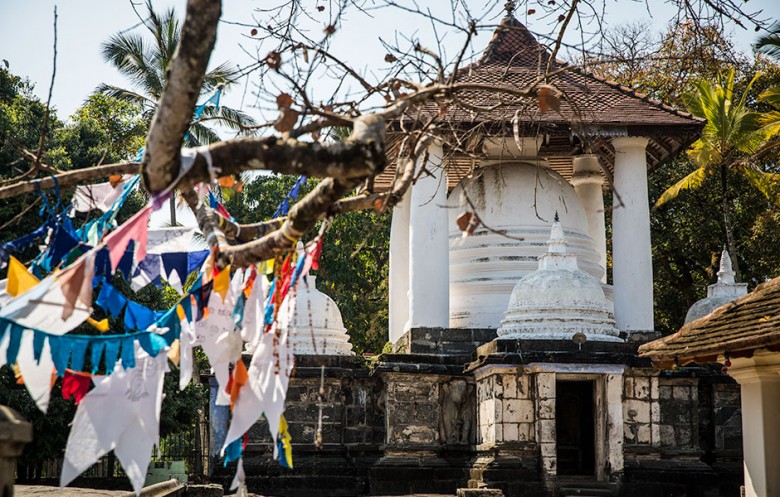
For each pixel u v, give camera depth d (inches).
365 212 1429.6
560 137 946.7
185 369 315.9
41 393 285.7
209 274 332.5
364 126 286.2
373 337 1534.2
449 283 914.7
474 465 770.8
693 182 1106.7
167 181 279.3
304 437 828.6
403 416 812.6
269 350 327.6
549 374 749.9
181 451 1178.0
